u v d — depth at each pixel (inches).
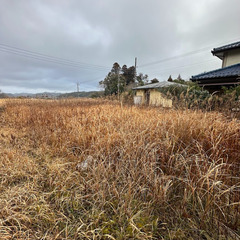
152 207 47.9
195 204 46.2
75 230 41.7
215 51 320.8
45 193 55.0
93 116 132.3
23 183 61.3
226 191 43.2
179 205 48.1
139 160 64.0
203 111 128.3
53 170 67.1
